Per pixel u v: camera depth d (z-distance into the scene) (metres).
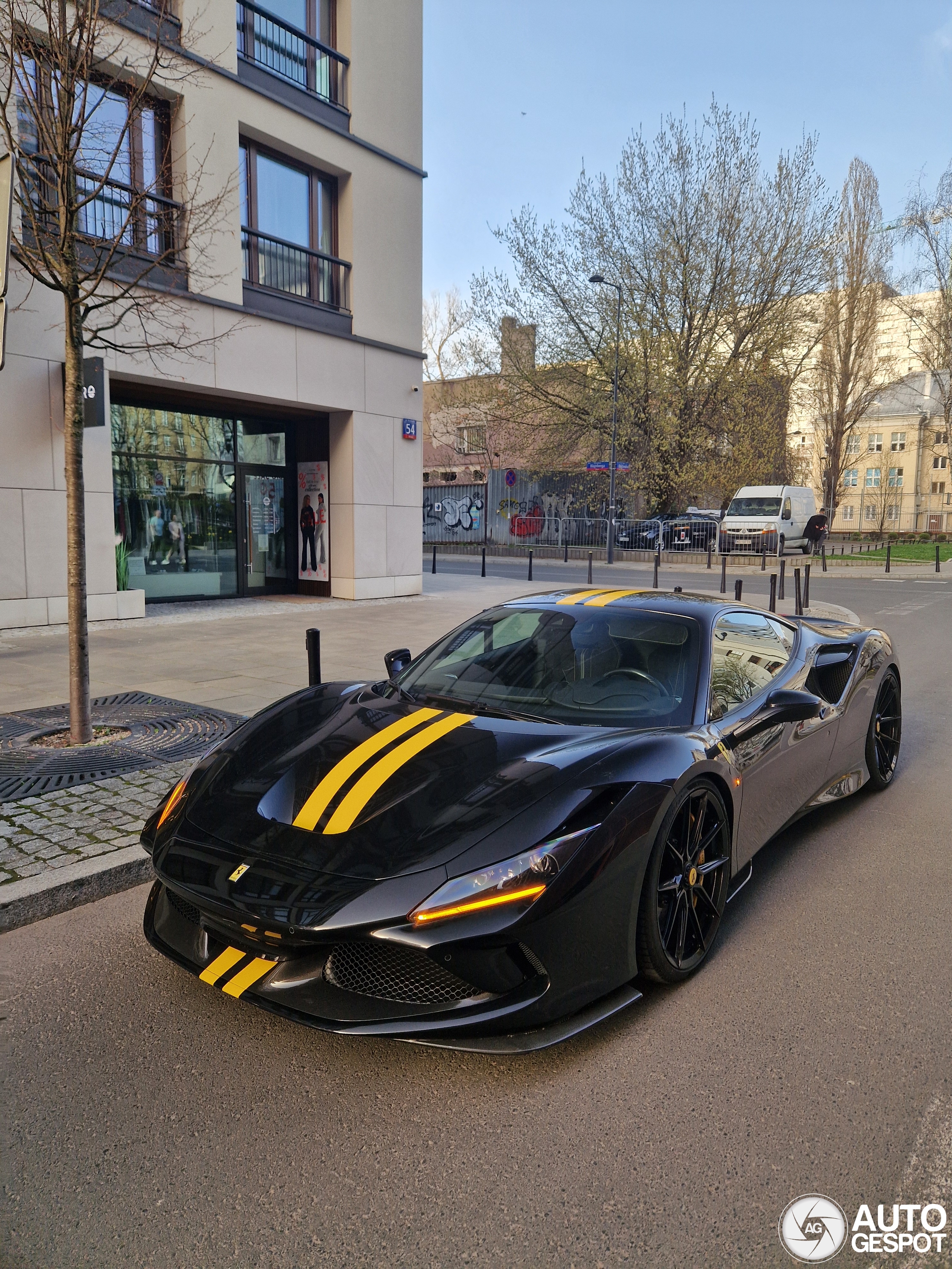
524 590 16.86
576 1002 2.34
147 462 12.51
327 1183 1.93
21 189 5.86
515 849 2.29
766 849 4.09
